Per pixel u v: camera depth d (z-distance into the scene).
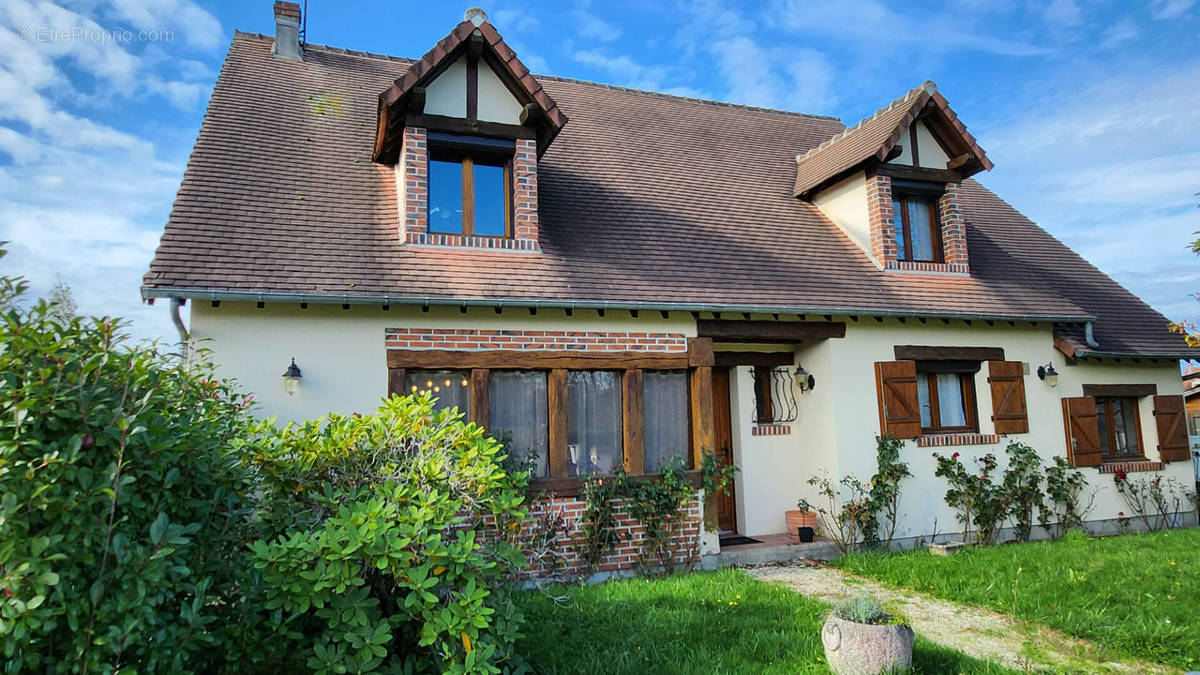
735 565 8.70
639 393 8.52
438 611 3.90
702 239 10.04
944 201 11.21
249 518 4.65
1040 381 10.84
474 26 8.47
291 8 11.60
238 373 6.94
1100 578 7.31
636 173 11.39
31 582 2.78
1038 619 6.13
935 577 7.52
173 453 3.66
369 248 7.94
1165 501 11.38
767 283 9.36
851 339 9.83
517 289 7.84
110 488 3.07
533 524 7.59
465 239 8.41
